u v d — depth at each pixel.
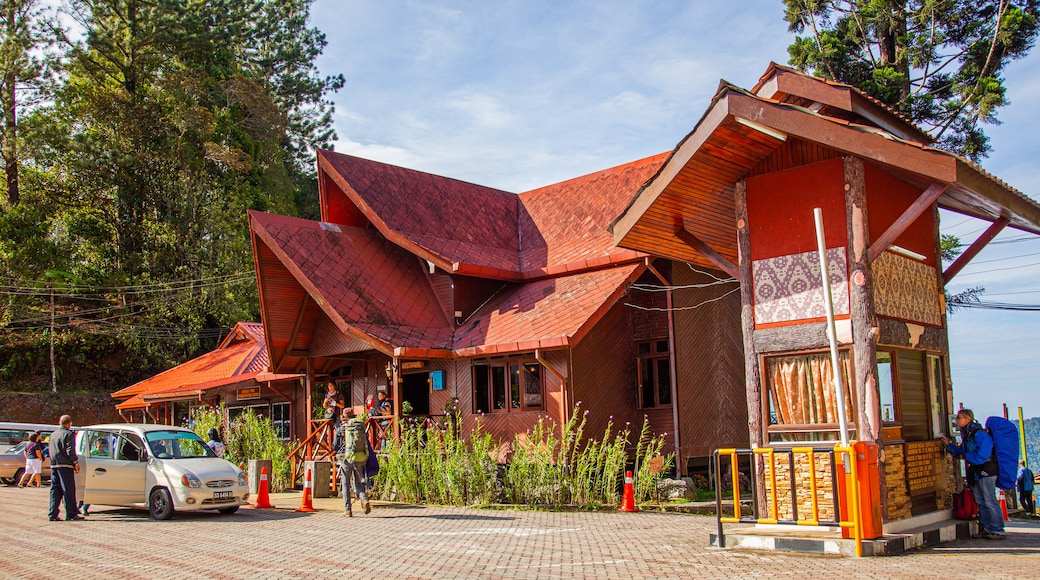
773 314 11.94
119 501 16.61
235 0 50.81
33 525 15.60
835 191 11.49
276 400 27.77
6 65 43.94
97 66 46.72
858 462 10.11
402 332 21.38
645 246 14.35
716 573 8.95
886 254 11.77
